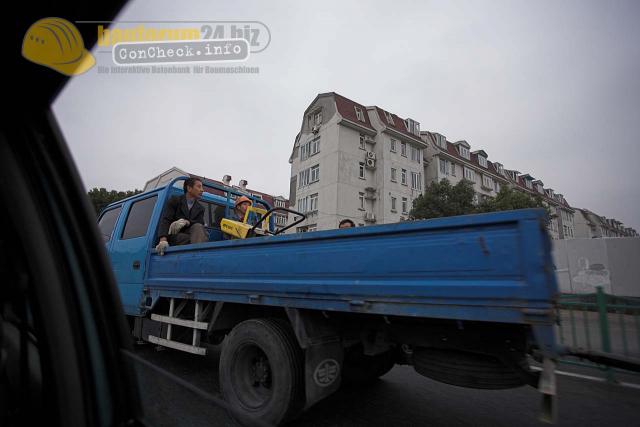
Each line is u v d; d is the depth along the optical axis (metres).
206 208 5.30
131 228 4.86
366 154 27.48
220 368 3.05
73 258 1.03
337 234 2.41
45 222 1.00
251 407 2.77
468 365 2.15
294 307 2.61
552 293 1.61
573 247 15.07
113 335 1.05
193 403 1.16
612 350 4.66
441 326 2.28
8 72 0.95
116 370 1.03
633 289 13.67
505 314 1.71
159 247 4.06
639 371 2.09
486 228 1.83
